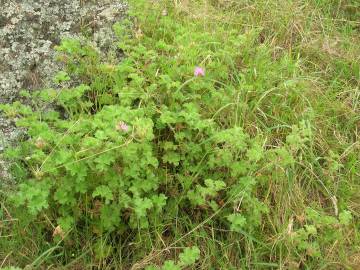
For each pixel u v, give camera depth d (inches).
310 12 171.6
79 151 91.7
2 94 114.0
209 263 98.6
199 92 124.1
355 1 180.4
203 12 155.4
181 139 107.0
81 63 121.0
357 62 155.4
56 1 128.6
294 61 151.5
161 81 116.6
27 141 104.8
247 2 167.5
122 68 118.3
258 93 131.3
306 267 101.3
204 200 99.4
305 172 120.0
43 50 121.2
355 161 125.4
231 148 107.7
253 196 105.4
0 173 103.7
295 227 110.2
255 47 147.9
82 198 96.3
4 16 121.3
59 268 93.4
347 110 138.9
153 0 144.7
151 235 99.7
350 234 111.7
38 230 95.7
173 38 138.3
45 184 92.5
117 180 94.1
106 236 95.3
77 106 115.1
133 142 97.7
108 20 134.6
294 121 129.8
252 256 101.1
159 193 105.3
